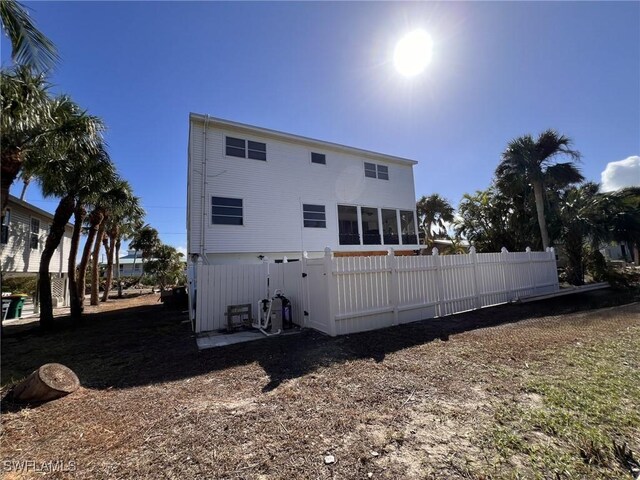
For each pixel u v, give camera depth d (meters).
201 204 11.83
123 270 52.34
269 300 6.74
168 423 2.67
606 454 1.99
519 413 2.59
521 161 12.23
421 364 3.96
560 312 7.26
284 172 13.79
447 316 7.20
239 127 12.73
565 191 13.65
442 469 1.91
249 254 12.73
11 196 11.48
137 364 4.74
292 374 3.82
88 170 9.70
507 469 1.89
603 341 4.65
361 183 15.90
